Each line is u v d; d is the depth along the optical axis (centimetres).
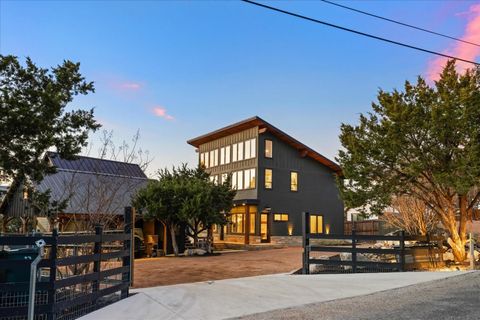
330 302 775
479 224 2316
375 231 3194
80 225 1184
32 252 721
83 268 912
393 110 1277
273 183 2967
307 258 1245
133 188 2028
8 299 612
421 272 1157
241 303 765
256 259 1725
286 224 2997
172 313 686
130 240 854
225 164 3275
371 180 1380
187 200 2069
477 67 1334
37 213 1073
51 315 587
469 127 1204
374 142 1345
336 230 3256
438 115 1214
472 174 1163
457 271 1159
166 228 2183
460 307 684
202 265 1509
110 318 650
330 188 3278
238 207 3072
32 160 875
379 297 816
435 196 1393
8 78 858
